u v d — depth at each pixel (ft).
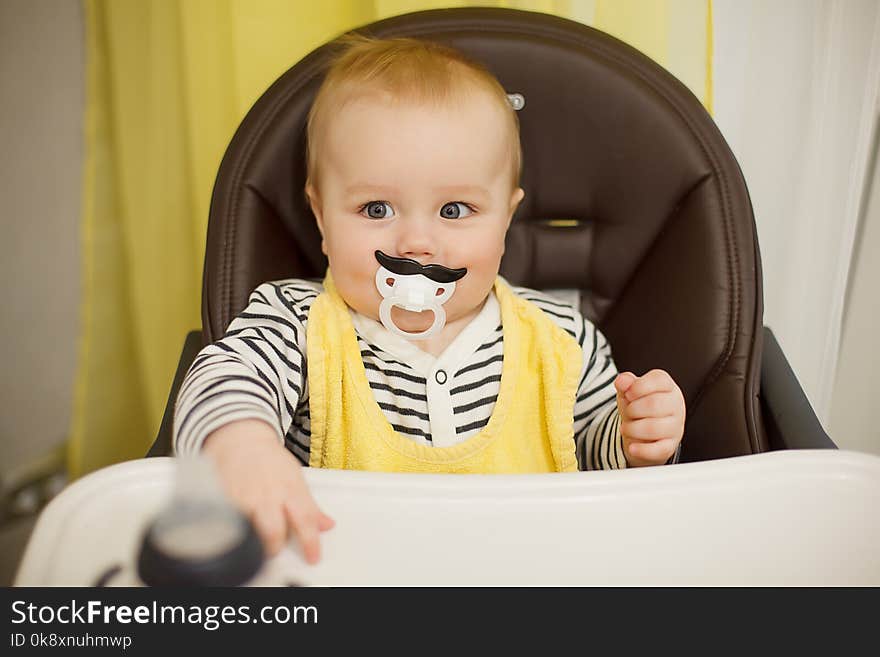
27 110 4.49
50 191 4.65
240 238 2.97
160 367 4.77
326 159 2.80
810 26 3.92
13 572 4.46
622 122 3.02
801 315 4.42
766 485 1.99
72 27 4.35
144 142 4.37
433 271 2.71
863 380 4.79
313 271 3.27
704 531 1.90
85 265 4.66
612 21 3.85
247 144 2.99
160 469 1.97
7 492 4.91
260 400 2.37
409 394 2.88
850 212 4.21
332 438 2.83
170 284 4.62
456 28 3.02
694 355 2.95
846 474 2.01
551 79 3.00
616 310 3.29
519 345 3.01
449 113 2.72
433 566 1.82
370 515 1.92
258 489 1.90
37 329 4.91
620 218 3.17
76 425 4.91
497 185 2.83
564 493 1.97
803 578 1.83
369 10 4.00
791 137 4.11
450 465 2.83
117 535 1.82
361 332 2.94
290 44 4.05
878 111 4.22
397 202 2.74
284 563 1.81
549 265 3.32
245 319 2.84
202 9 4.01
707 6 3.80
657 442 2.43
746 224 2.98
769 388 2.94
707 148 3.01
